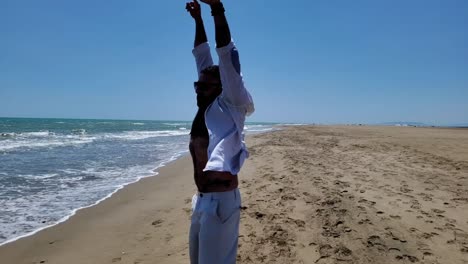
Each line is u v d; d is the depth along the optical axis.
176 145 20.09
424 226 4.69
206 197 1.80
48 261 4.00
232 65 1.70
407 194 6.25
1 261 3.99
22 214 5.75
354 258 3.81
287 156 11.68
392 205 5.56
